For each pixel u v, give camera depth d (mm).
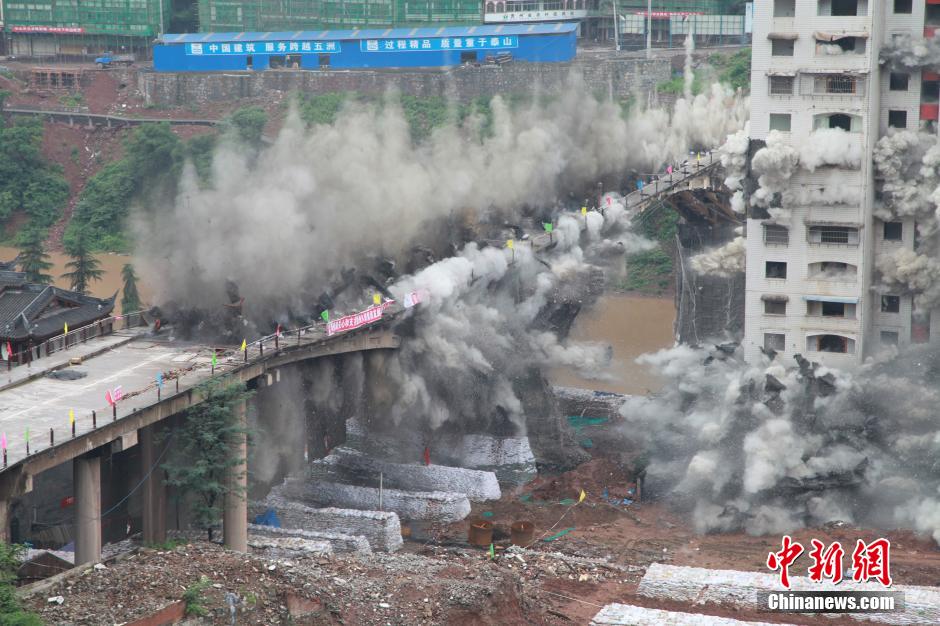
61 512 180375
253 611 130500
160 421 162875
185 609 127812
